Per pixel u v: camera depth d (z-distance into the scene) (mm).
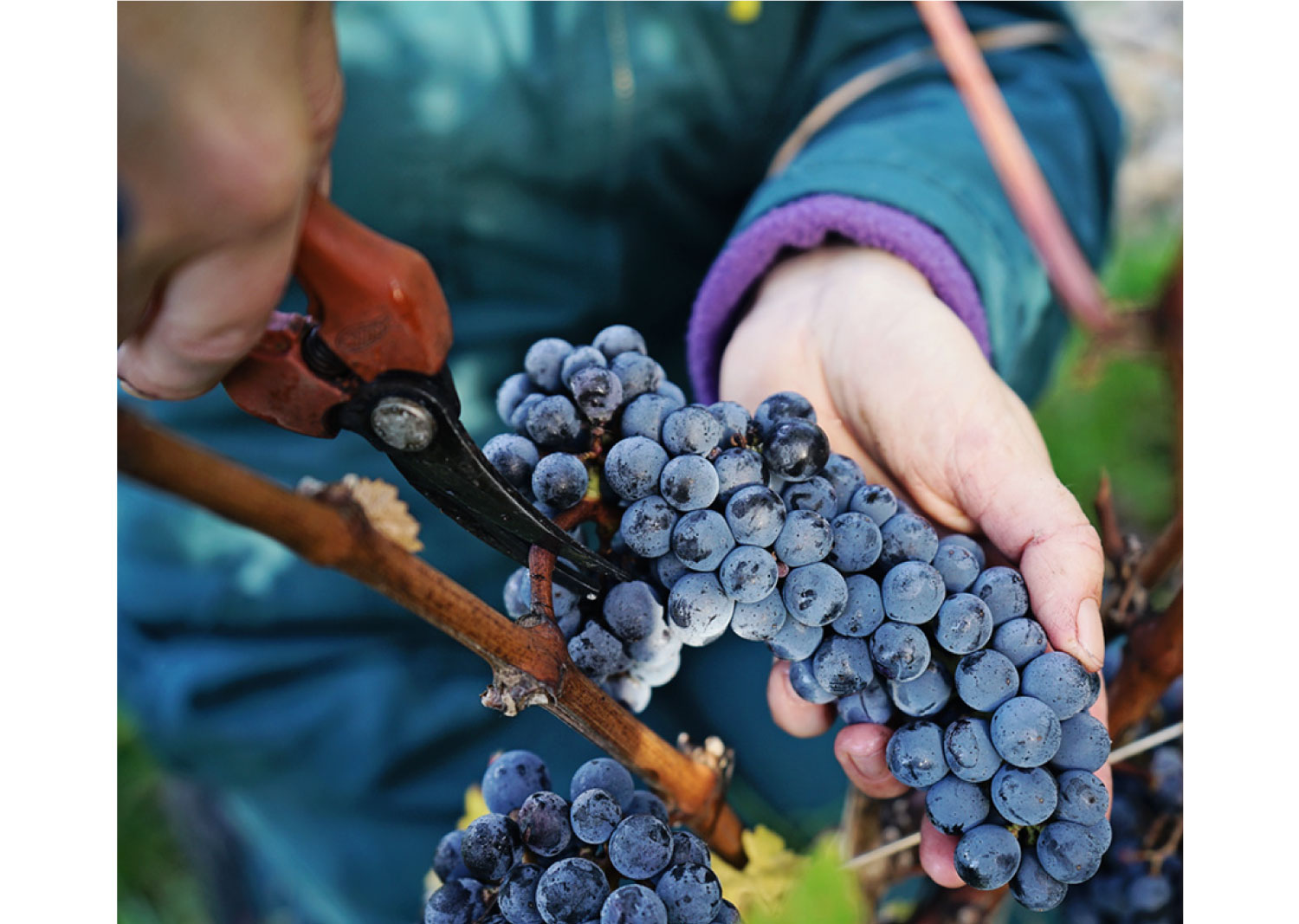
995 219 479
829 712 344
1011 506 337
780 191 468
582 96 568
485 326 603
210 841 656
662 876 254
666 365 634
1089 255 583
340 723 557
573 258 605
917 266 445
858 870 415
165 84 188
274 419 239
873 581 273
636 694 297
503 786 278
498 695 239
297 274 220
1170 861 378
